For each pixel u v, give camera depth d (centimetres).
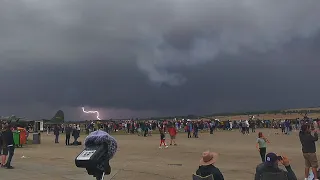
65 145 3111
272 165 597
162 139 2733
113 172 1384
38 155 2102
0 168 1477
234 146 2786
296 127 6712
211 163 564
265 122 8625
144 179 1233
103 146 329
